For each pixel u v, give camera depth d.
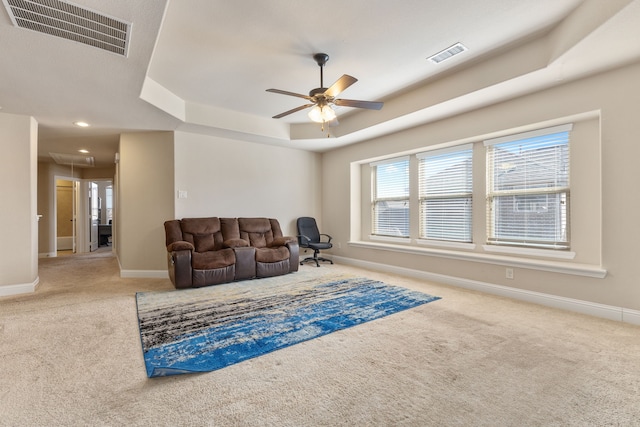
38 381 1.77
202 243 4.46
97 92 3.08
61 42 2.18
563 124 3.21
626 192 2.66
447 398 1.61
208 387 1.72
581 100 2.90
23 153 3.73
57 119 3.94
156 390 1.69
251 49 2.86
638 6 1.85
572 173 3.20
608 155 2.75
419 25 2.51
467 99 3.41
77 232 7.80
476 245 4.02
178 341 2.30
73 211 7.97
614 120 2.71
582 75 2.83
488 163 3.92
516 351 2.13
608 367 1.91
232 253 4.20
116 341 2.31
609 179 2.75
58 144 5.30
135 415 1.48
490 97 3.36
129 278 4.55
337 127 5.12
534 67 2.73
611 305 2.75
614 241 2.73
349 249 5.82
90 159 6.60
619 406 1.54
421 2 2.22
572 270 2.96
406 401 1.59
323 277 4.56
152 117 3.94
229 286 4.00
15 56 2.36
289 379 1.80
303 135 5.28
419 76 3.46
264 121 4.98
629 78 2.63
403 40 2.73
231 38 2.67
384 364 1.97
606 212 2.77
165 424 1.42
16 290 3.65
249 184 5.45
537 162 3.48
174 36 2.63
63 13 1.87
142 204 4.64
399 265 4.85
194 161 4.85
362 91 3.88
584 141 3.11
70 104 3.41
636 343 2.24
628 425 1.41
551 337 2.36
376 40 2.73
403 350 2.16
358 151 5.55
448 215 4.43
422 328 2.56
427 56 3.02
